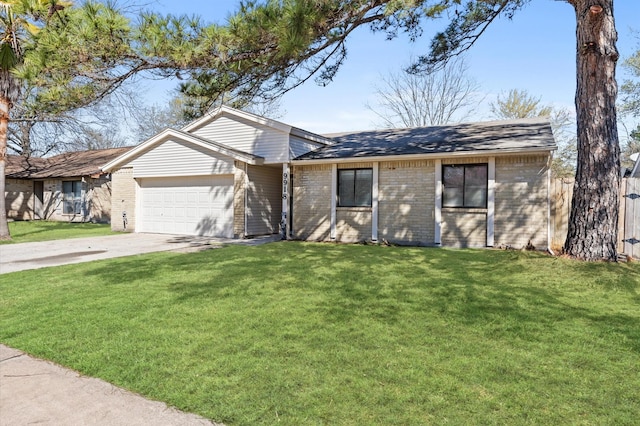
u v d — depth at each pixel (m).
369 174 12.05
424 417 2.46
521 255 8.28
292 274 6.82
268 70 6.93
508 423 2.38
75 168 21.66
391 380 2.93
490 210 10.36
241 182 13.23
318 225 12.77
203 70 6.71
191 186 14.51
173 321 4.34
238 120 13.86
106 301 5.17
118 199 16.08
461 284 5.93
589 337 3.76
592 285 5.74
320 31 6.20
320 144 14.40
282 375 3.03
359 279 6.38
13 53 7.29
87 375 3.14
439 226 10.98
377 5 6.51
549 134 11.20
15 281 6.52
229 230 13.74
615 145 7.29
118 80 6.30
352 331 3.97
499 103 28.14
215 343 3.70
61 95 6.32
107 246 11.27
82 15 5.41
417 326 4.09
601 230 7.22
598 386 2.83
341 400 2.66
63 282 6.40
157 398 2.77
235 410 2.57
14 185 22.31
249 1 5.95
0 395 2.86
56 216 22.27
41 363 3.38
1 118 12.51
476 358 3.30
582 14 7.30
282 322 4.27
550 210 10.19
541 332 3.90
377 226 11.78
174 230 14.89
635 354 3.38
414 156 10.83
